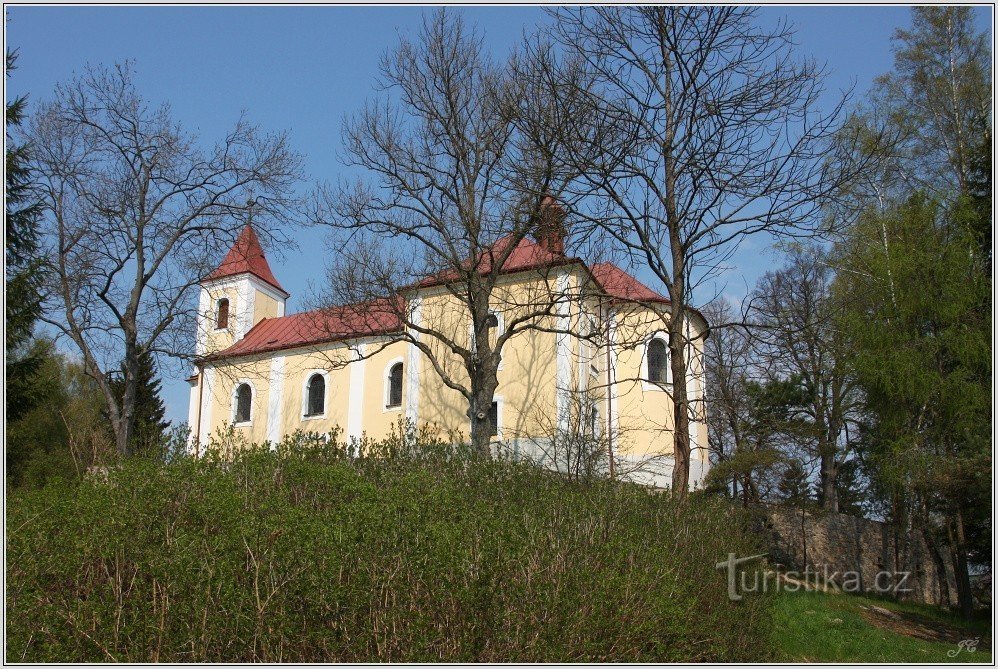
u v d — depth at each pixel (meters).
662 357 25.19
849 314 18.88
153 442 11.81
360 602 6.34
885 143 17.36
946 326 18.33
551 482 11.39
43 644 6.13
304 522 7.42
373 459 11.65
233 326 35.16
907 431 18.38
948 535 18.23
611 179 14.94
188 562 6.59
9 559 6.80
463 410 25.55
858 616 14.63
